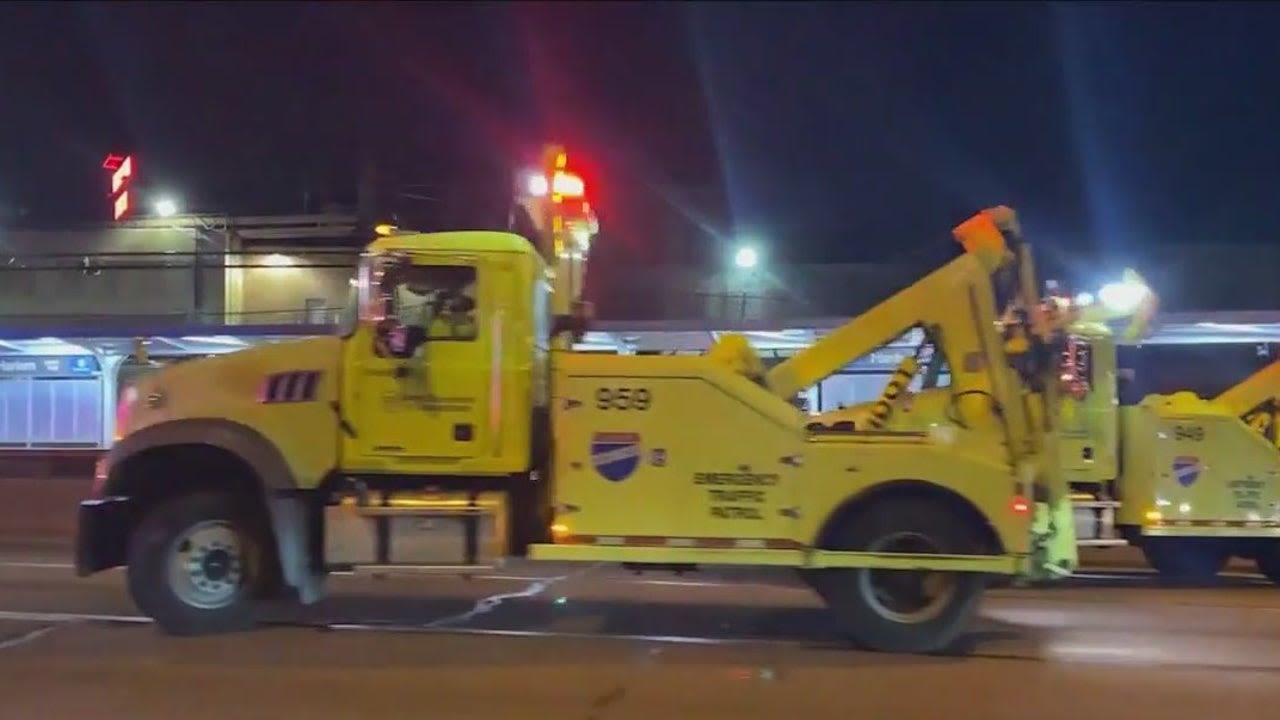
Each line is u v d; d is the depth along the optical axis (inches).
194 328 1011.3
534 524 358.0
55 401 1164.5
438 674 313.4
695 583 494.3
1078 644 368.8
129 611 405.1
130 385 364.5
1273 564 538.3
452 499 351.9
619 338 893.8
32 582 477.7
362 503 350.3
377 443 351.3
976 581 347.3
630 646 354.3
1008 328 367.6
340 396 351.9
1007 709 283.4
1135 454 524.1
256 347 362.3
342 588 469.1
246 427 352.5
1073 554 366.3
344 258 1338.6
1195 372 1060.5
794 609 424.5
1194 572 555.2
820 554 342.3
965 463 341.7
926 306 370.3
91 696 286.5
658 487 346.9
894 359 427.8
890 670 326.0
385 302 353.7
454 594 455.2
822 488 343.6
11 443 1167.0
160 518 357.7
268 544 361.1
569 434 348.8
